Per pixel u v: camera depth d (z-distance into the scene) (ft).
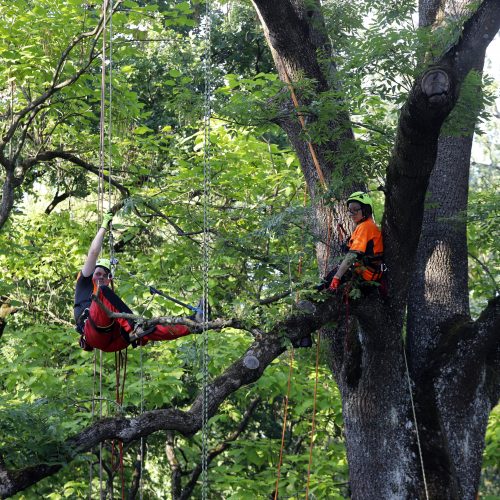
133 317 33.32
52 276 73.10
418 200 35.50
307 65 45.78
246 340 65.41
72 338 64.23
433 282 47.70
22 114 57.67
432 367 45.98
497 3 39.88
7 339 65.31
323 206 45.19
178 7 58.70
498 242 49.52
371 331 40.34
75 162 65.05
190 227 58.54
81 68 60.18
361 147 40.81
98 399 37.29
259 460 66.59
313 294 37.19
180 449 85.25
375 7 45.34
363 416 44.27
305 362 68.74
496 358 47.11
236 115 44.86
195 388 79.30
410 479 43.55
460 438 45.14
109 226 36.14
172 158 74.43
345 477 73.05
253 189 66.54
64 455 33.58
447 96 30.42
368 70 40.91
